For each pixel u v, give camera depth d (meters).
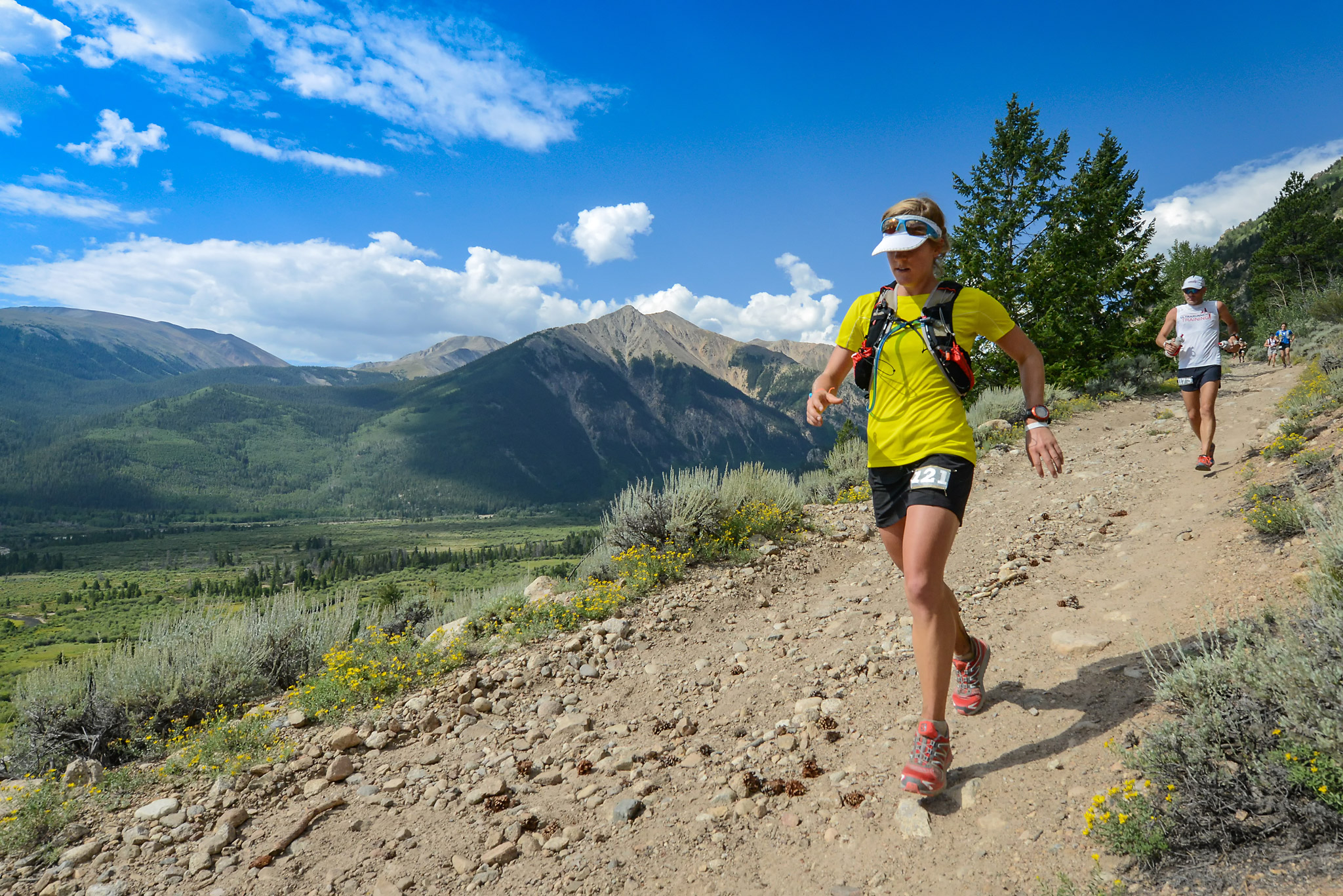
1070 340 18.55
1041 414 2.44
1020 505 7.30
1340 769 1.74
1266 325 26.34
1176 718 2.35
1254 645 2.62
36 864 3.35
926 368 2.50
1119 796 2.06
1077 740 2.54
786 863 2.38
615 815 2.96
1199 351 6.59
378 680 5.16
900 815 2.42
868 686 3.67
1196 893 1.66
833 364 2.90
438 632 6.72
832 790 2.75
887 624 4.64
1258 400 11.56
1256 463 6.09
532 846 2.87
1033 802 2.27
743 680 4.28
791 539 7.82
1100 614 3.76
